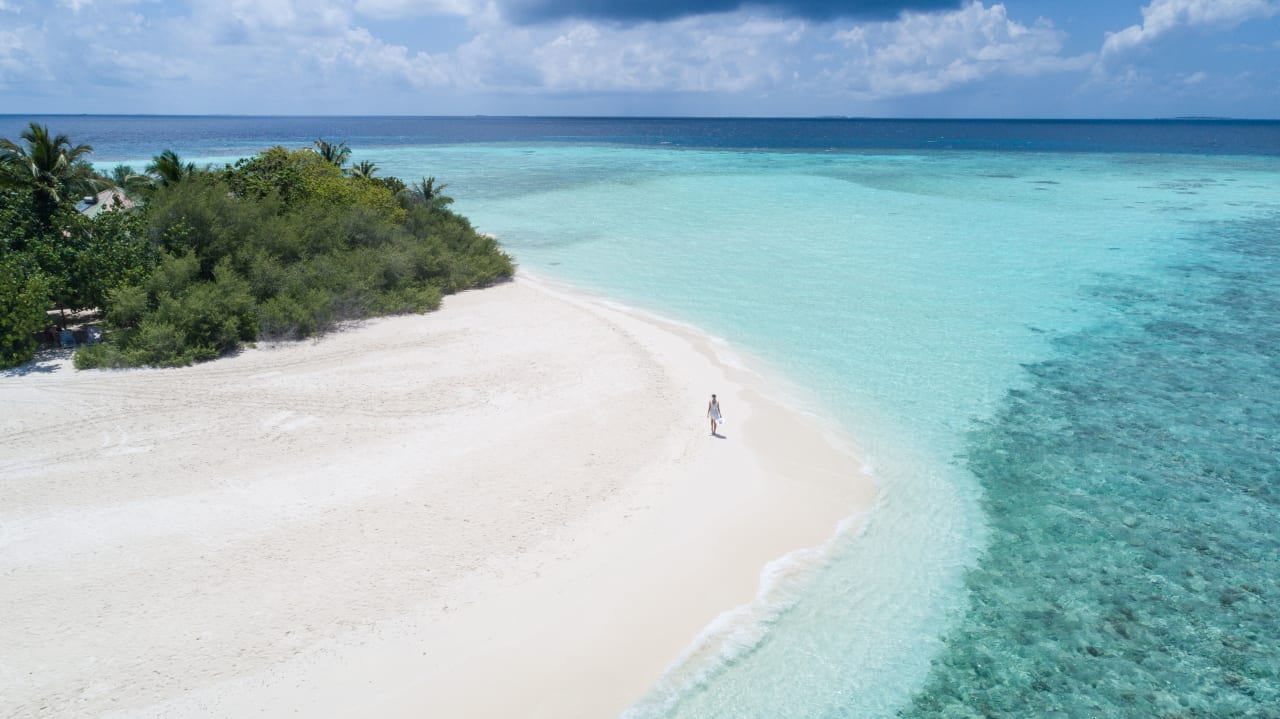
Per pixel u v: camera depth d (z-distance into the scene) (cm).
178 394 2339
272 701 1160
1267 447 2003
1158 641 1313
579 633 1321
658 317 3247
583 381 2484
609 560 1521
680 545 1577
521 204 6719
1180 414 2211
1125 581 1473
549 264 4344
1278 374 2502
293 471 1867
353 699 1169
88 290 2794
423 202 4938
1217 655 1278
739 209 6288
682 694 1204
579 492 1778
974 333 2988
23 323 2558
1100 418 2198
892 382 2494
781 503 1748
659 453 1977
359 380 2480
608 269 4194
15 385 2398
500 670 1235
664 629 1338
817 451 2008
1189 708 1166
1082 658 1277
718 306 3412
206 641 1282
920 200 6700
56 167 3244
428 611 1364
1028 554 1563
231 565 1486
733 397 2366
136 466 1883
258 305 2948
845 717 1166
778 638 1328
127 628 1309
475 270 3812
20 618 1327
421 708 1156
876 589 1459
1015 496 1788
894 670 1259
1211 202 6372
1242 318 3120
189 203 3156
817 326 3100
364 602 1384
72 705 1143
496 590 1425
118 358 2566
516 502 1731
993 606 1409
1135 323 3081
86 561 1495
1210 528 1645
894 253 4497
